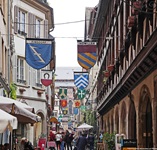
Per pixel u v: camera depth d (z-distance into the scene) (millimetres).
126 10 23016
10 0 29062
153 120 16062
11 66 31266
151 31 15508
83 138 29406
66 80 130625
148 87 16781
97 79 51625
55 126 62625
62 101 66375
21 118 18688
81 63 23562
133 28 19047
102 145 27719
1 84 23766
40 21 39156
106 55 37469
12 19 32906
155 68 15203
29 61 22328
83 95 53781
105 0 33812
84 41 24109
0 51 23328
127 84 21500
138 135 19219
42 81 35844
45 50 22406
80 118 88938
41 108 39156
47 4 41438
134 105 20719
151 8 14312
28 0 36656
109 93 32031
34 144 36469
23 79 36188
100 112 46156
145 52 15445
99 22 40906
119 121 27109
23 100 35719
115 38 28562
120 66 25375
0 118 11734
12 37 31781
